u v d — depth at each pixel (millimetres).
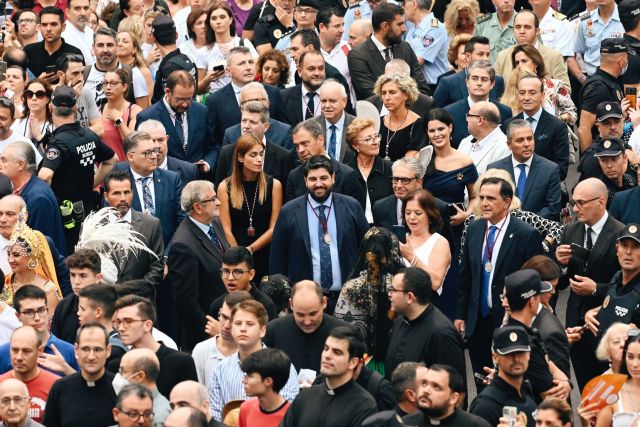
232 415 26062
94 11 48500
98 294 28250
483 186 30797
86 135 36250
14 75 40500
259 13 46438
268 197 34281
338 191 34031
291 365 26656
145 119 37688
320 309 27672
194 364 27547
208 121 38438
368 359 29062
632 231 29047
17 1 48062
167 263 32375
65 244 35312
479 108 35906
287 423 24828
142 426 24250
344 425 24453
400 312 27500
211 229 32531
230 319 27500
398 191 33094
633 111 37375
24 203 32281
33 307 28016
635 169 34812
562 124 36656
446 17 43969
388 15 41031
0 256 32250
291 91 38906
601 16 44250
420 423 24062
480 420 24016
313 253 32562
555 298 31281
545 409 23984
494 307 30859
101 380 26219
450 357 27312
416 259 30938
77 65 40219
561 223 34531
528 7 47625
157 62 42750
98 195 37375
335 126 36406
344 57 43188
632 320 29094
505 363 24875
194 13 42844
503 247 30797
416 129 36688
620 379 25578
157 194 34969
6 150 34281
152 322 27375
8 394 25281
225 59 42812
